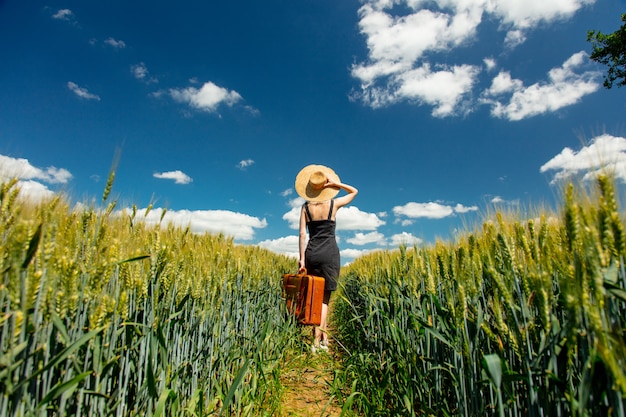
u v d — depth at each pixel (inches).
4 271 57.9
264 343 180.4
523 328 79.5
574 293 61.9
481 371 95.3
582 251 62.8
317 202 246.5
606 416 65.6
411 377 134.6
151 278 99.3
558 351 66.1
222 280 150.7
